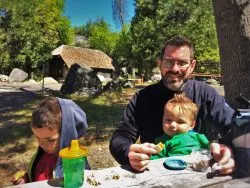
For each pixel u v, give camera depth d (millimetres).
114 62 43531
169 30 27703
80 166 1590
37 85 24234
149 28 28969
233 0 4770
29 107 11508
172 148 2377
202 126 2818
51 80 28422
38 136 1985
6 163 5648
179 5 27500
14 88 20344
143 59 30797
